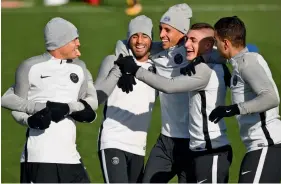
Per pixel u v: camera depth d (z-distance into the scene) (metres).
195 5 95.25
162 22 25.41
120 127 25.11
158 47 25.80
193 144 23.98
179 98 25.17
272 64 60.12
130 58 23.80
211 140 23.59
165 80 23.34
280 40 72.19
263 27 79.69
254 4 96.56
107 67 25.17
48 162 22.59
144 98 25.36
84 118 22.94
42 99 22.88
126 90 24.05
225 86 23.66
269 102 21.88
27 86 22.91
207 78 23.36
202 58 23.50
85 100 23.28
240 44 22.67
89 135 40.53
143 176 25.67
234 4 96.50
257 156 22.42
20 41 72.56
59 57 23.14
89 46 67.62
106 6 94.44
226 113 22.14
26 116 22.73
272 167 22.30
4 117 44.59
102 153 25.05
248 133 22.70
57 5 96.69
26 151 22.83
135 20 25.28
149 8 90.94
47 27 22.95
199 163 23.78
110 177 24.86
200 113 23.64
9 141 39.78
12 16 87.56
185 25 25.36
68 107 22.55
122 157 24.94
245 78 22.31
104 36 73.38
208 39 23.72
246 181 22.42
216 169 23.58
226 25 22.66
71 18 85.31
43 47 69.56
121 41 25.86
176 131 25.50
